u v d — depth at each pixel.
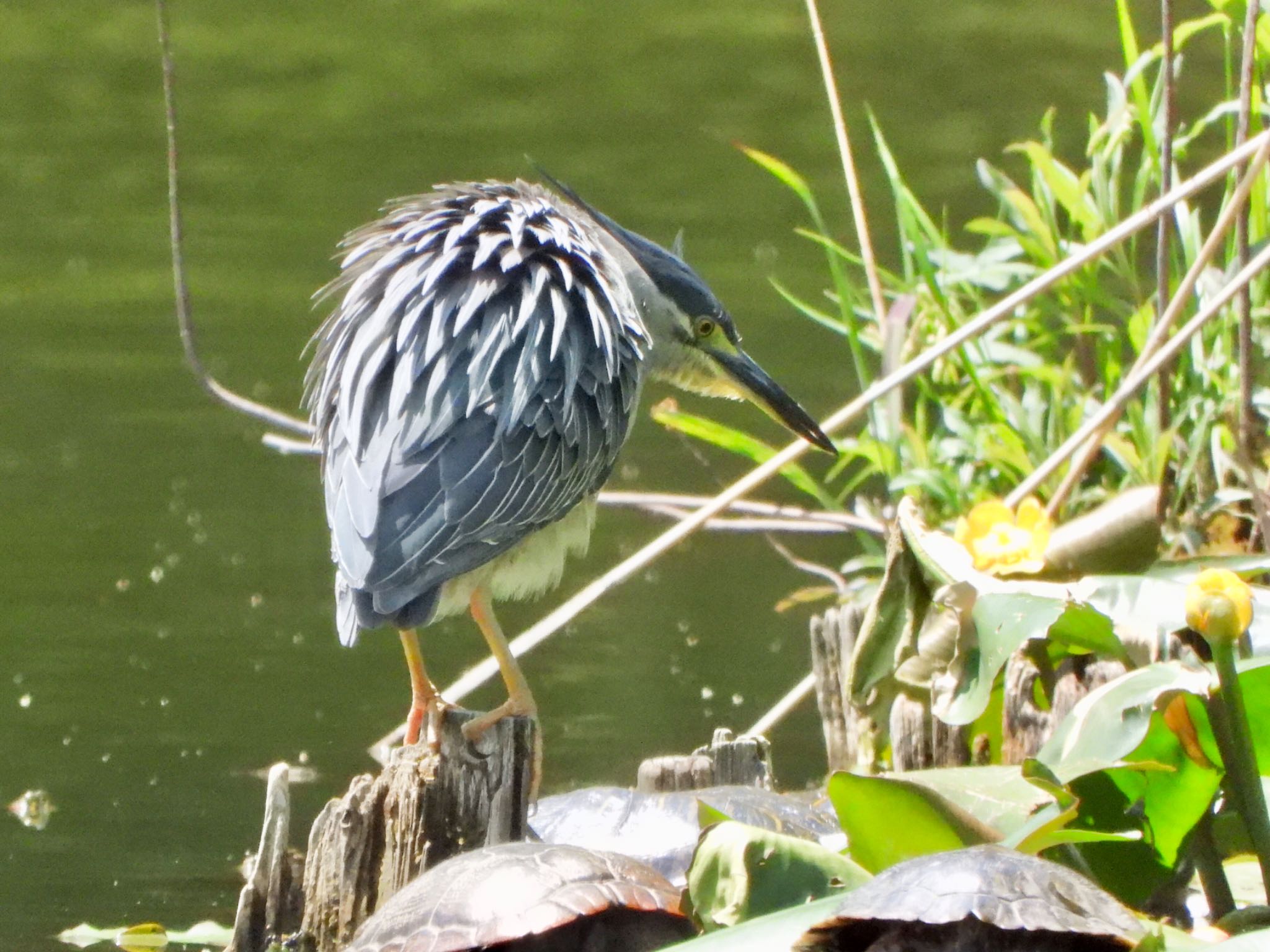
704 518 10.34
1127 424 11.44
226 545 14.22
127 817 9.73
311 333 18.75
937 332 12.29
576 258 9.03
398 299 8.55
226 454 16.12
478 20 34.69
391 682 11.88
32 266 20.98
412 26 34.12
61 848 9.30
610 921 7.08
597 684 12.00
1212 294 10.80
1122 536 8.97
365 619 7.75
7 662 11.96
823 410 16.61
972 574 7.95
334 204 23.44
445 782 7.82
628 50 32.44
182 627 12.64
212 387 11.05
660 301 10.48
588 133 27.03
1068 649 8.30
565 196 10.53
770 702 11.67
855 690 8.40
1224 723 6.80
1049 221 11.72
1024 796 6.97
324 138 26.83
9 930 8.32
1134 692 6.96
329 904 7.88
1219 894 7.29
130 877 8.98
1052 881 6.02
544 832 8.37
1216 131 21.31
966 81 29.14
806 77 30.08
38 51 31.94
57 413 16.81
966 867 6.05
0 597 13.08
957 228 21.67
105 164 25.52
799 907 6.34
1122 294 13.77
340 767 10.41
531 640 10.02
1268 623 8.42
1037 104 27.38
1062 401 11.69
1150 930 5.89
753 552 14.96
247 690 11.61
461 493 8.02
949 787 7.11
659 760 8.96
